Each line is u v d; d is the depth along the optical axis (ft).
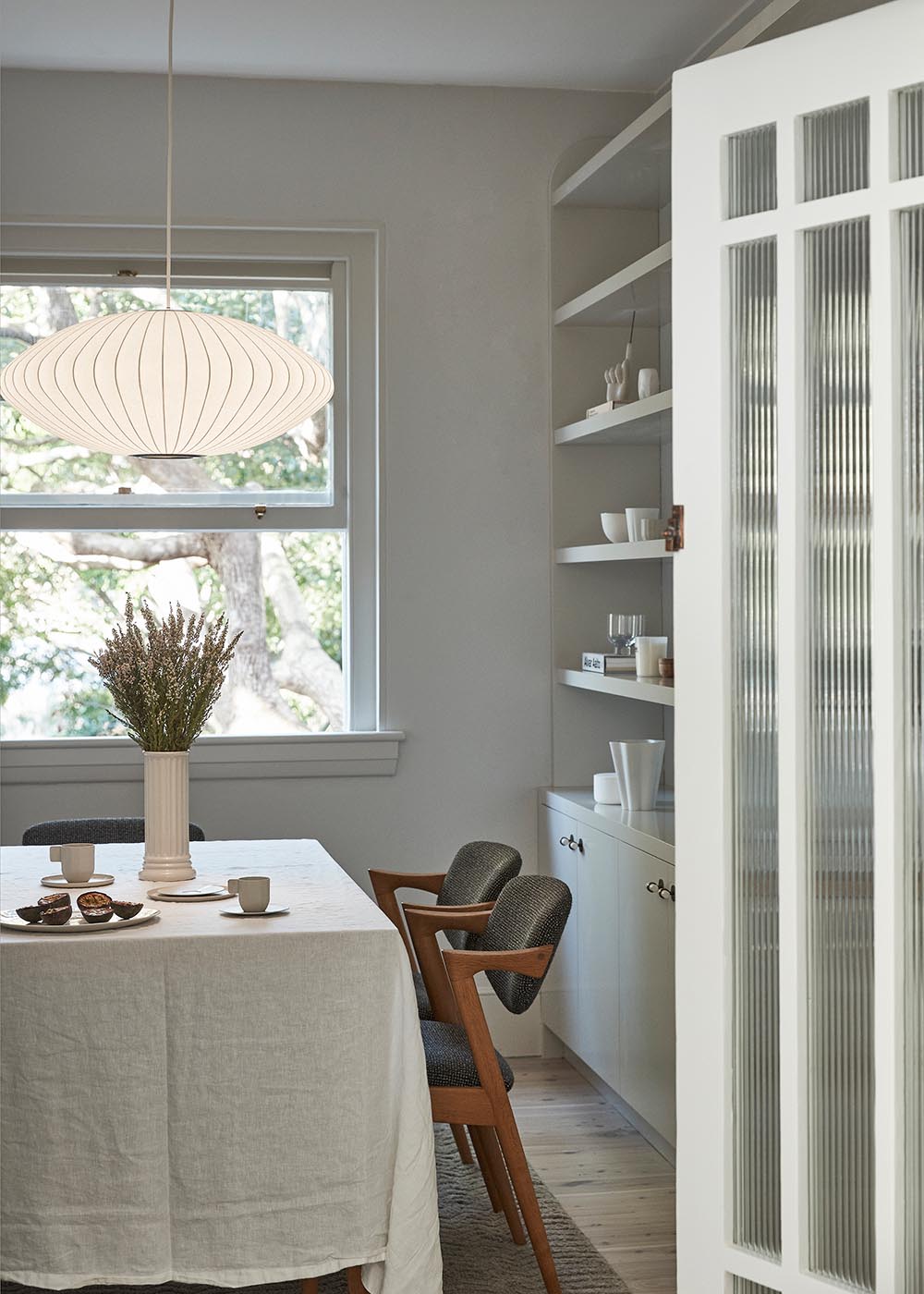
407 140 15.08
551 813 14.74
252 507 15.34
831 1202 8.45
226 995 8.31
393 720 15.11
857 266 8.32
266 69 14.56
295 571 15.58
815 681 8.52
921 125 8.00
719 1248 8.85
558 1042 15.20
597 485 15.42
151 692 10.39
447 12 13.12
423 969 10.56
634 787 13.17
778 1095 8.66
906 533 8.13
